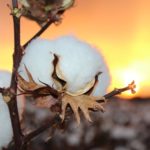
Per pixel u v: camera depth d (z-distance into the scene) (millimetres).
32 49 400
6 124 405
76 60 396
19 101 420
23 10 423
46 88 393
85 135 2445
